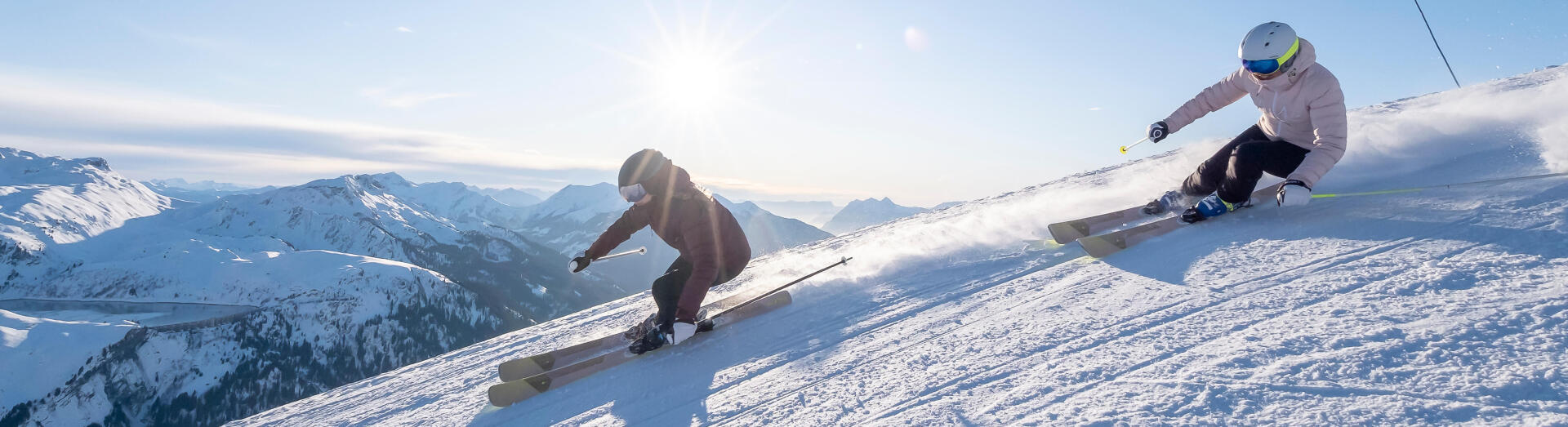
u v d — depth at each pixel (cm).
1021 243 452
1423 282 231
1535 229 262
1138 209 454
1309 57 358
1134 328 243
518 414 321
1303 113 369
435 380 451
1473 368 165
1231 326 226
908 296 374
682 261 367
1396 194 370
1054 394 202
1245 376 185
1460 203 325
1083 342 239
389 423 371
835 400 242
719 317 404
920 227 635
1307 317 220
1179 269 311
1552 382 153
